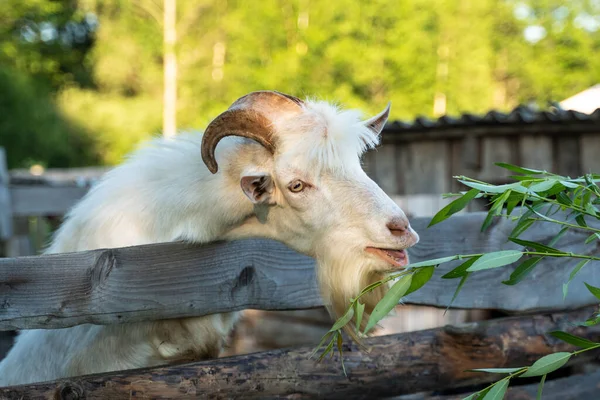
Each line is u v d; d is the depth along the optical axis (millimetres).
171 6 31766
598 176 2336
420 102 30641
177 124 31047
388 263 2551
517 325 3268
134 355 2955
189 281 2783
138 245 2752
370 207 2527
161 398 2650
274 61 29359
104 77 33625
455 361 3172
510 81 39812
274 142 2555
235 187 2730
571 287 3346
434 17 32312
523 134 6617
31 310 2443
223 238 2842
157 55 33875
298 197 2568
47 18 40531
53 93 38406
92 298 2562
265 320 7637
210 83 30781
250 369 2838
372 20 30859
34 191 9219
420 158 7363
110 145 33031
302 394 2936
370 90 30891
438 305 3230
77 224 3049
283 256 3049
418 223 3227
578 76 38312
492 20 36531
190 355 3014
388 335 3158
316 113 2576
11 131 30938
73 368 3002
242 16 30922
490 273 3289
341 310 2670
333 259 2590
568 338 2195
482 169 6836
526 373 2088
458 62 31781
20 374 3189
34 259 2459
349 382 3008
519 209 3279
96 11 34750
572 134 6457
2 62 38312
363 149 2662
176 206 2820
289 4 30781
